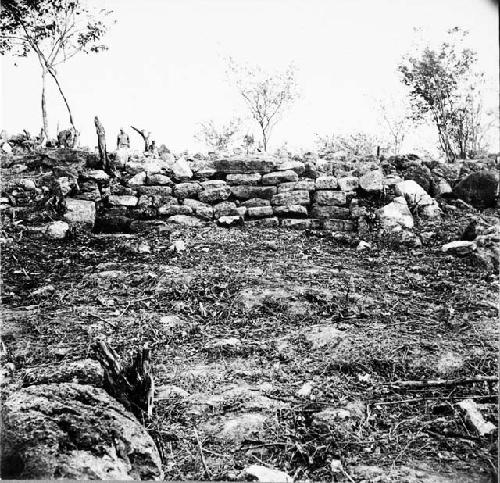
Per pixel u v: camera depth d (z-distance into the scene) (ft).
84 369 11.21
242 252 21.36
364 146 37.14
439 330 15.01
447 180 27.73
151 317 15.88
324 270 19.65
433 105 34.65
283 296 16.97
